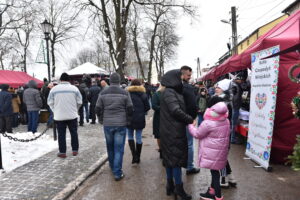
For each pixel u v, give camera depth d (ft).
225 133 12.10
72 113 19.72
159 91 18.25
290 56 17.21
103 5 53.52
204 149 12.34
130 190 14.25
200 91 27.14
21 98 38.81
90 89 37.76
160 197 13.28
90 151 21.91
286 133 17.52
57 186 14.30
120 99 15.83
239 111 24.27
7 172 16.67
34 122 30.32
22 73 49.85
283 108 17.43
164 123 12.47
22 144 23.24
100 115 16.25
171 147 12.27
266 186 14.26
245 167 17.57
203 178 15.75
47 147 23.24
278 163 18.16
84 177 15.74
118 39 53.78
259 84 18.21
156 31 105.09
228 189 13.94
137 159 18.95
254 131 18.75
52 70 103.35
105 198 13.33
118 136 15.85
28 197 12.91
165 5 56.85
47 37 32.63
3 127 31.45
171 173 13.33
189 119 12.01
